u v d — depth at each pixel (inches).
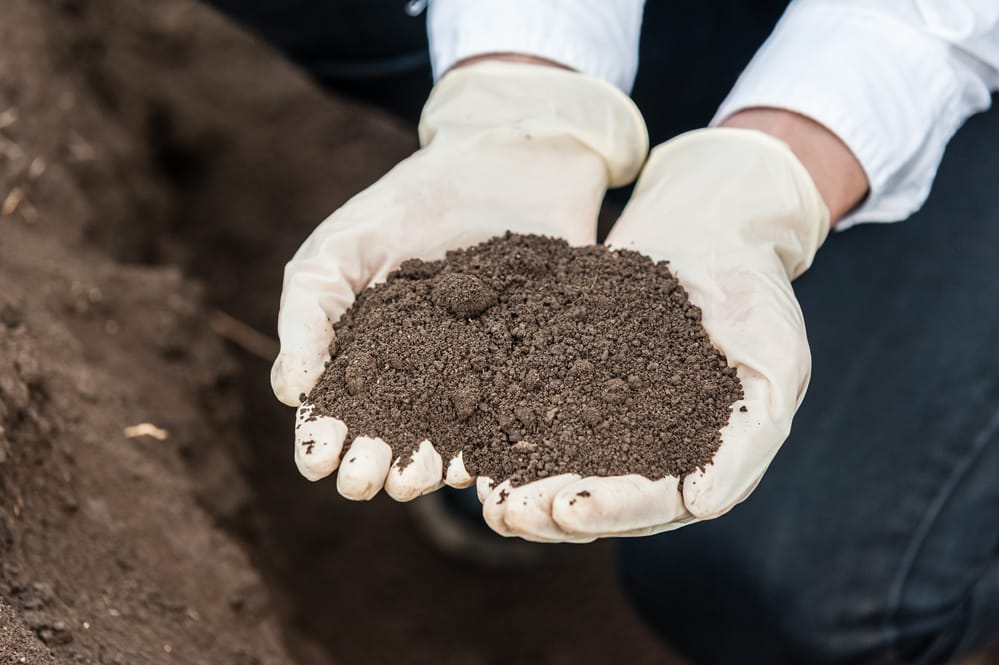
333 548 47.7
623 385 30.9
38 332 37.0
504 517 29.7
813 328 39.0
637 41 36.1
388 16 41.4
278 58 59.2
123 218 46.2
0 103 42.6
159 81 55.4
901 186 34.6
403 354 31.2
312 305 31.5
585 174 33.9
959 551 37.7
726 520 39.6
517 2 34.5
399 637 46.1
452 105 34.2
